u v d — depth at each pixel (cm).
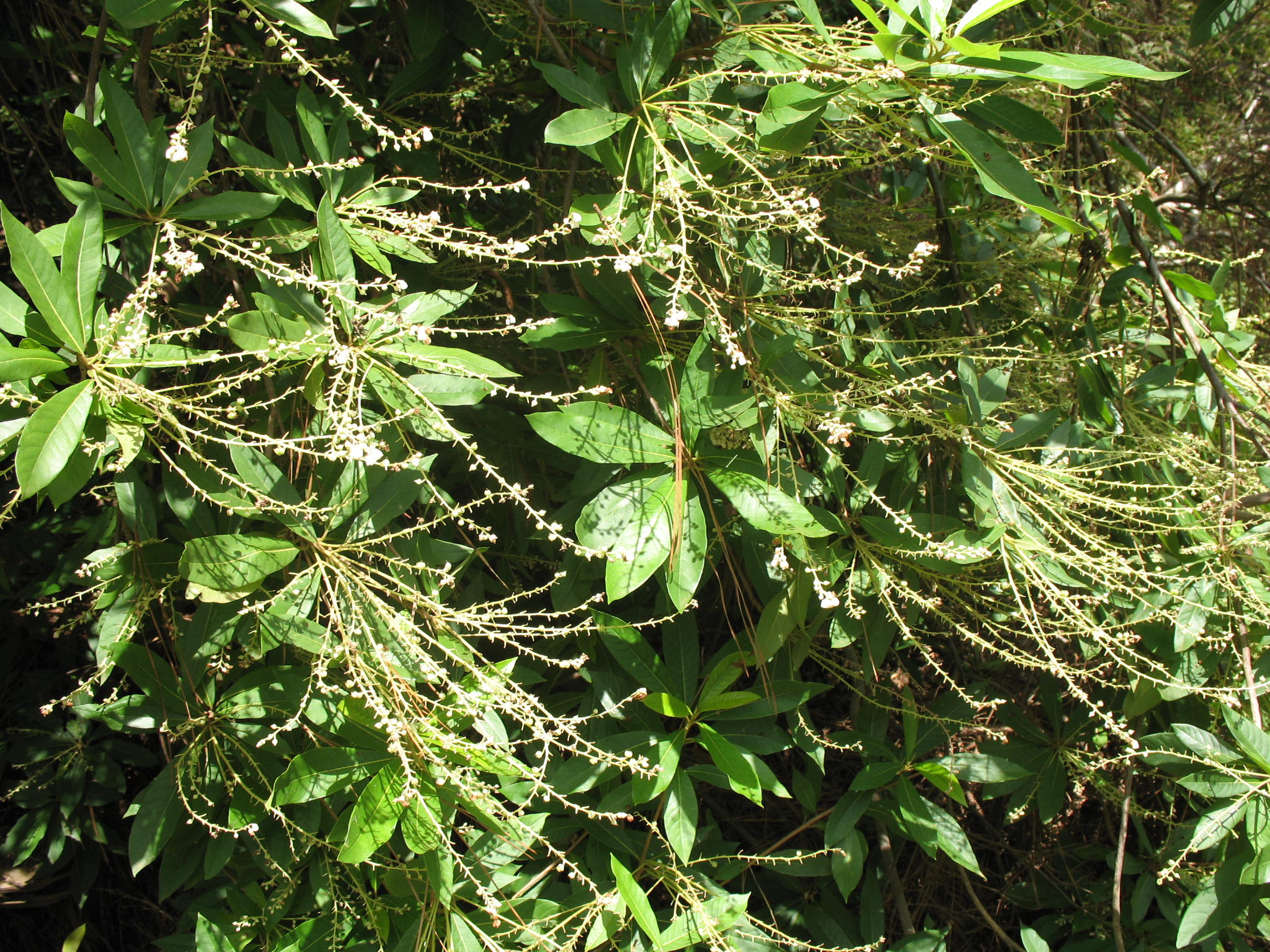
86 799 152
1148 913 155
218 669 126
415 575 123
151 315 114
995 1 113
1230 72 222
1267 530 134
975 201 169
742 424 126
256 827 119
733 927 132
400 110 147
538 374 150
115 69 139
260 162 123
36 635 160
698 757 157
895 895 150
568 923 128
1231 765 131
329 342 117
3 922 161
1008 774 140
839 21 171
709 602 165
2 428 111
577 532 121
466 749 113
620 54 124
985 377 138
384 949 127
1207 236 211
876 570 134
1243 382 155
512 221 156
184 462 120
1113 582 132
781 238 135
